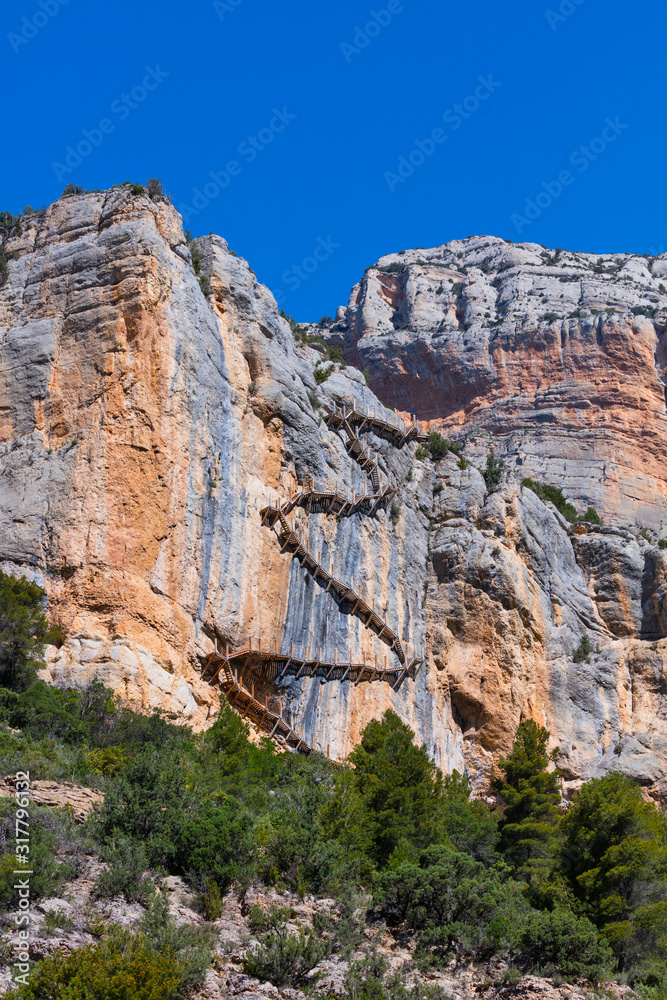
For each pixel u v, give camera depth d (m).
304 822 38.00
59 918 26.17
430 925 33.19
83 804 33.50
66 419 57.72
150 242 60.84
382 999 27.67
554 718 78.62
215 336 64.00
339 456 73.00
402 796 43.69
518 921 34.25
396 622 73.00
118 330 58.72
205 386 61.34
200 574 57.66
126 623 52.41
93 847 30.95
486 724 75.06
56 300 61.28
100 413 57.03
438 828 43.22
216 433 61.69
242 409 64.62
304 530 66.69
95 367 58.25
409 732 50.41
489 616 77.62
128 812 32.38
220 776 43.62
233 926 29.75
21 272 63.19
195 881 31.02
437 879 34.09
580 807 42.47
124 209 62.91
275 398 66.50
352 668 66.62
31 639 49.47
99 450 56.03
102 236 62.06
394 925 33.72
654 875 39.38
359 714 65.94
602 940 34.06
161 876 31.09
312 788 44.31
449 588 77.88
